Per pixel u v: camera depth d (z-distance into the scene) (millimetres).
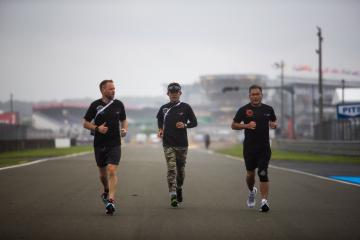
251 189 17969
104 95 16891
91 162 44094
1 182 26344
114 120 16781
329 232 13641
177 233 13508
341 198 20766
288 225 14680
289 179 29453
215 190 23516
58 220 15258
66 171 33781
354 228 14195
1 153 61625
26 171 33625
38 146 82438
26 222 14883
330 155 60406
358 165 43812
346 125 62312
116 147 16812
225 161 49031
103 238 12836
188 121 18625
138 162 45719
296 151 73625
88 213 16578
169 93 18453
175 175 18172
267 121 17281
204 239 12789
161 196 21172
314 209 17719
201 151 85062
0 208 17500
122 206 18312
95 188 23625
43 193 21703
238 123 17312
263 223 15000
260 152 17281
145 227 14289
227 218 15867
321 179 29453
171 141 18297
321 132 73625
